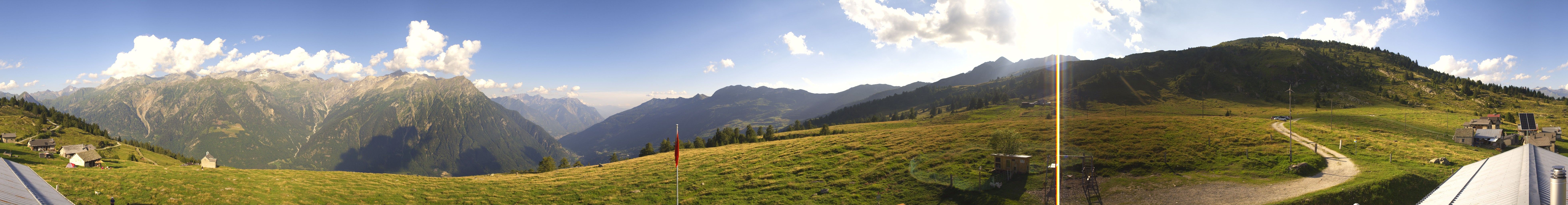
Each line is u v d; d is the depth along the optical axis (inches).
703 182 2896.2
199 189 2630.4
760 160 3575.3
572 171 3946.9
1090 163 2493.8
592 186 2977.4
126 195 2445.9
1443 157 2420.0
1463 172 1658.5
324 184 2979.8
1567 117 6973.4
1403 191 1780.3
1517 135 3521.2
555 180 3316.9
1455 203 1235.9
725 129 7475.4
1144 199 1884.8
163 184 2677.2
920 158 2984.7
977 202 1983.3
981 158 2723.9
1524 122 4404.5
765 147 4549.7
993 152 2642.7
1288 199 1732.3
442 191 2933.1
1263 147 2847.0
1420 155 2471.7
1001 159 2386.8
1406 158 2406.5
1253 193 1872.5
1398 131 4271.7
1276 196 1809.8
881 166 2903.5
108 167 3956.7
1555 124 5930.1
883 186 2411.4
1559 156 1633.9
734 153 4318.4
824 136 5728.3
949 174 2450.8
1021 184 2146.9
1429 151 2684.5
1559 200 808.3
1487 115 7027.6
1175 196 1899.6
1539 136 3368.6
